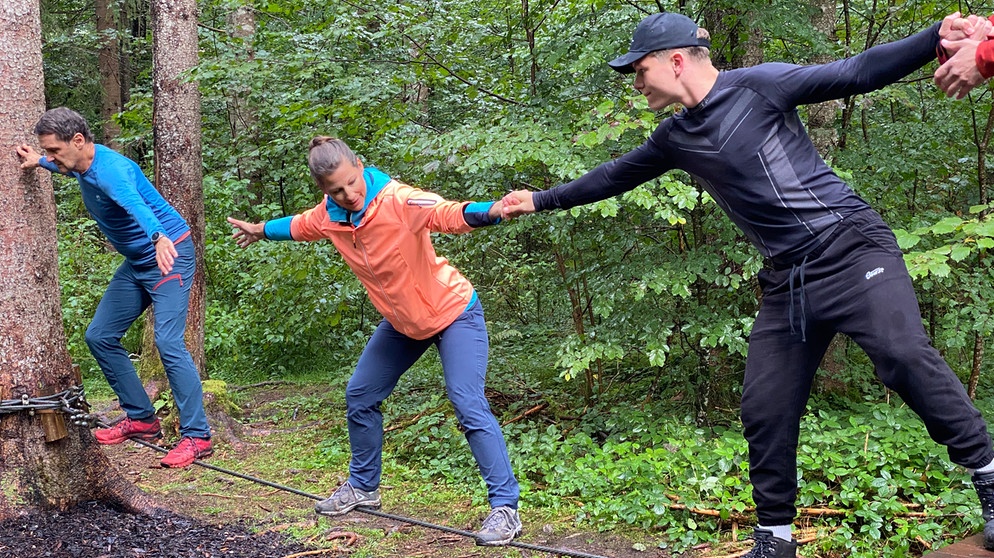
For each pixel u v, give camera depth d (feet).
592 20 19.92
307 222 11.56
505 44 22.79
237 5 24.89
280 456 20.84
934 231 13.10
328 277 25.46
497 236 21.67
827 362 19.90
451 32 22.79
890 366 7.93
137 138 29.63
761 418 8.82
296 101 23.94
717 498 14.89
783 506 9.02
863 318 8.02
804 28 18.21
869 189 18.88
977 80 7.05
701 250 18.30
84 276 34.81
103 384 29.91
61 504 12.97
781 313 8.76
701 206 18.80
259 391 30.66
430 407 22.89
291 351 33.58
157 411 22.20
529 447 18.84
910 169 19.22
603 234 20.07
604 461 17.29
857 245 8.08
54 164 12.59
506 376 26.40
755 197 8.34
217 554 12.76
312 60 23.08
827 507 14.40
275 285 26.27
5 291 12.51
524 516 15.67
